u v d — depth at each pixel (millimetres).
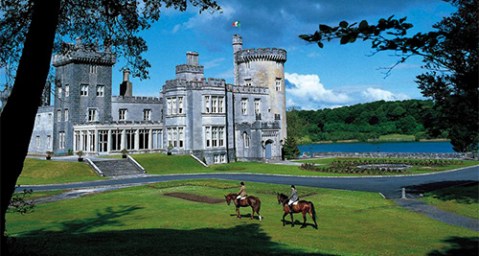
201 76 70938
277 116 74188
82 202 29984
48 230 19969
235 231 18781
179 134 63375
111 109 69625
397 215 22828
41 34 9383
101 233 17125
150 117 74688
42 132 74125
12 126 9062
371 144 155875
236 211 24188
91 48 16078
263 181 41312
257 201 22125
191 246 13805
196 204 27766
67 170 48188
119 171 50438
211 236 16641
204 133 62969
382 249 15258
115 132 62500
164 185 38438
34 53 9312
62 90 67562
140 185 39562
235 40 79125
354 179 41625
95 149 60125
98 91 68562
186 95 63312
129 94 75938
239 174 49281
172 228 19672
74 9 14711
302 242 16391
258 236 17578
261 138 66625
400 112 170125
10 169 8992
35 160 53969
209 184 37875
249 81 75688
